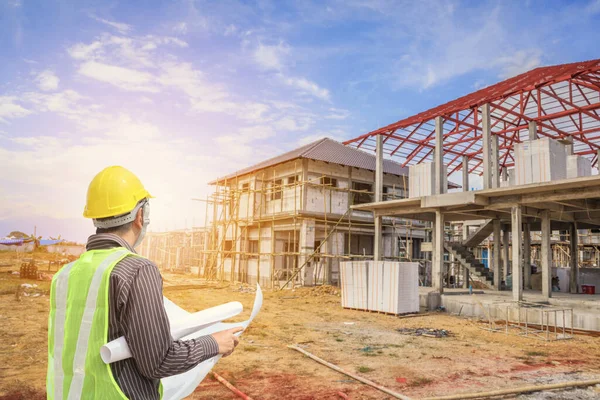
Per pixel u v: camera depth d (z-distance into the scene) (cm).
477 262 2211
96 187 175
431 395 621
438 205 1708
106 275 151
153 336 146
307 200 2558
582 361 865
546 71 1639
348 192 2747
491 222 2166
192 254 4462
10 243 5559
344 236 2762
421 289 1927
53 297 164
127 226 178
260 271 2805
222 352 171
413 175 1888
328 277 2614
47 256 5291
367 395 616
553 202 1670
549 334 1176
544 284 1608
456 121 1819
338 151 2748
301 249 2508
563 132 2048
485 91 1811
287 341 1004
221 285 2638
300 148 2816
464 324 1346
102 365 146
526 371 776
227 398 591
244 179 3131
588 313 1259
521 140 2198
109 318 148
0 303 1529
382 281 1551
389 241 2841
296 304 1791
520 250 1523
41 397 584
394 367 788
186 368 156
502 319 1438
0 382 643
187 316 175
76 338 151
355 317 1450
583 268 2466
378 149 2039
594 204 1622
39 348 880
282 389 639
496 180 1914
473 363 831
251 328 1152
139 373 153
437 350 947
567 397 634
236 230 2984
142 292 150
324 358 845
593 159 2306
